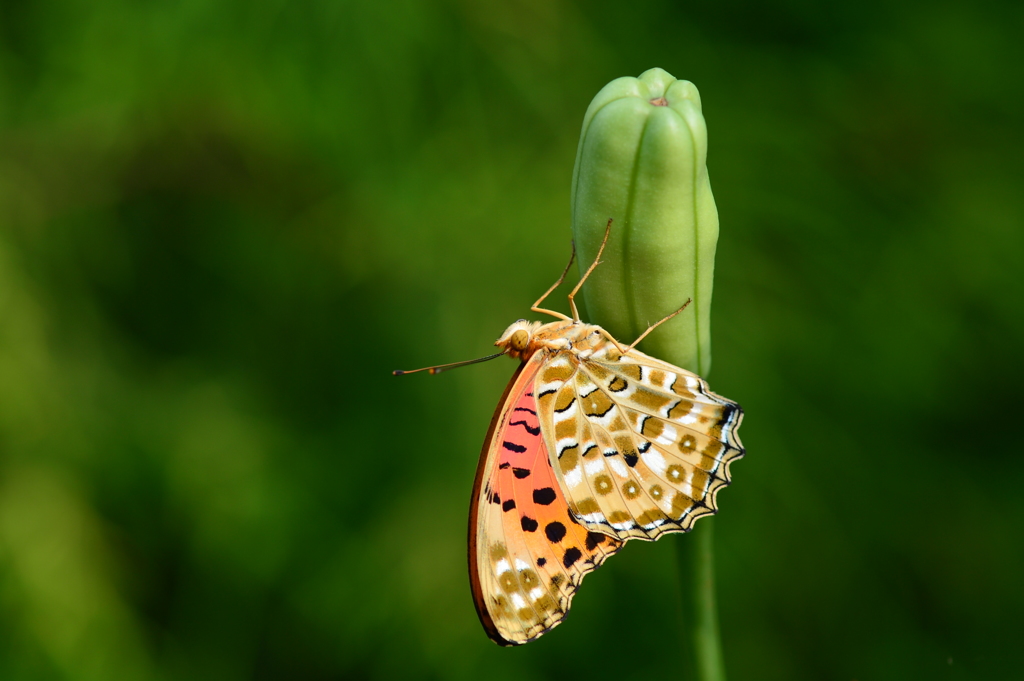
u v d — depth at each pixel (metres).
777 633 0.60
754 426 0.57
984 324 0.61
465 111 0.60
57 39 0.58
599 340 0.40
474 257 0.59
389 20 0.56
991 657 0.60
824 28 0.61
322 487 0.63
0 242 0.59
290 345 0.65
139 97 0.58
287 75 0.56
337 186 0.60
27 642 0.57
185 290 0.67
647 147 0.39
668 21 0.61
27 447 0.59
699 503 0.41
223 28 0.56
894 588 0.61
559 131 0.60
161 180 0.65
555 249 0.58
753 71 0.61
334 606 0.60
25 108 0.60
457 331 0.58
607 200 0.39
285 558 0.62
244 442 0.62
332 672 0.66
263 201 0.65
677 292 0.39
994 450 0.63
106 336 0.64
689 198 0.39
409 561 0.58
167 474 0.62
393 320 0.61
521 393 0.41
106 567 0.60
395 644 0.59
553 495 0.41
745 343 0.57
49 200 0.62
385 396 0.61
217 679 0.63
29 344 0.59
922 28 0.60
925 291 0.59
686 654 0.41
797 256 0.59
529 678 0.58
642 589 0.60
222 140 0.63
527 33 0.59
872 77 0.60
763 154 0.59
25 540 0.57
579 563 0.41
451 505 0.58
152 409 0.64
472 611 0.58
